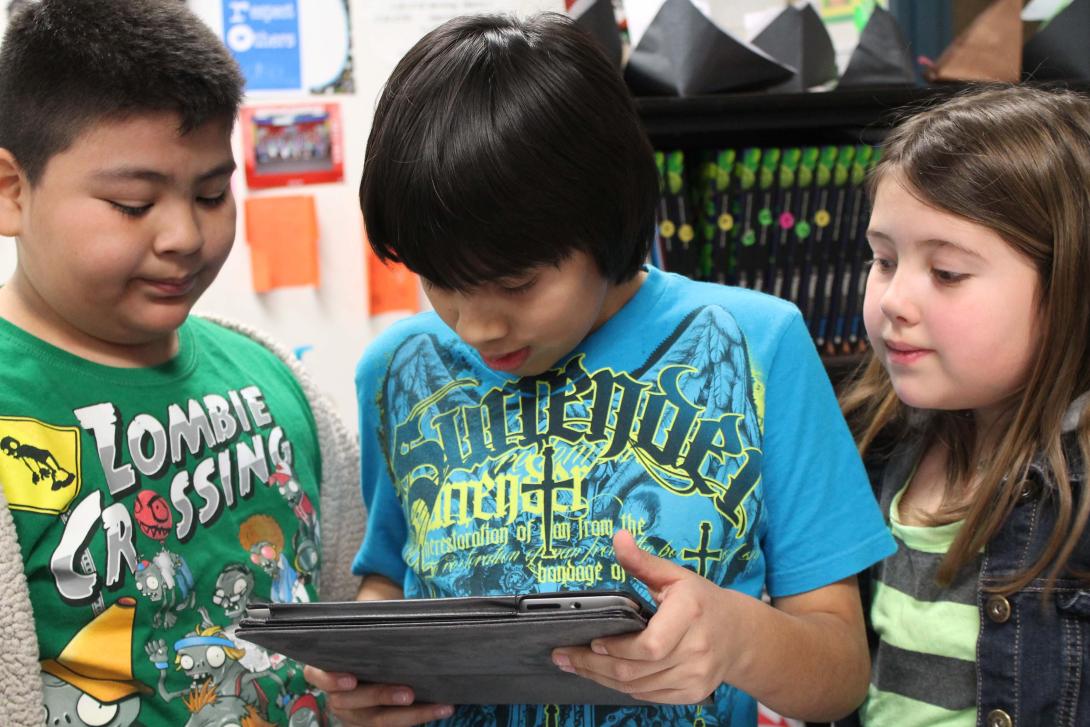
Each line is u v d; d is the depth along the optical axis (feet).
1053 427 2.96
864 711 3.32
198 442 3.01
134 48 2.54
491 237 2.19
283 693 3.06
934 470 3.38
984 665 2.98
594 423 2.63
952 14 5.86
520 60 2.25
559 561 2.54
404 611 2.05
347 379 5.93
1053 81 4.88
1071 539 2.85
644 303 2.75
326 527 3.50
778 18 5.30
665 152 5.26
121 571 2.75
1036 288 2.94
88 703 2.66
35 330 2.83
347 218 5.85
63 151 2.56
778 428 2.64
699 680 2.13
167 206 2.66
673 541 2.52
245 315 5.83
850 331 5.40
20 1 2.85
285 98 5.75
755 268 5.30
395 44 5.78
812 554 2.63
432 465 2.74
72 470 2.73
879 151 5.12
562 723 2.60
